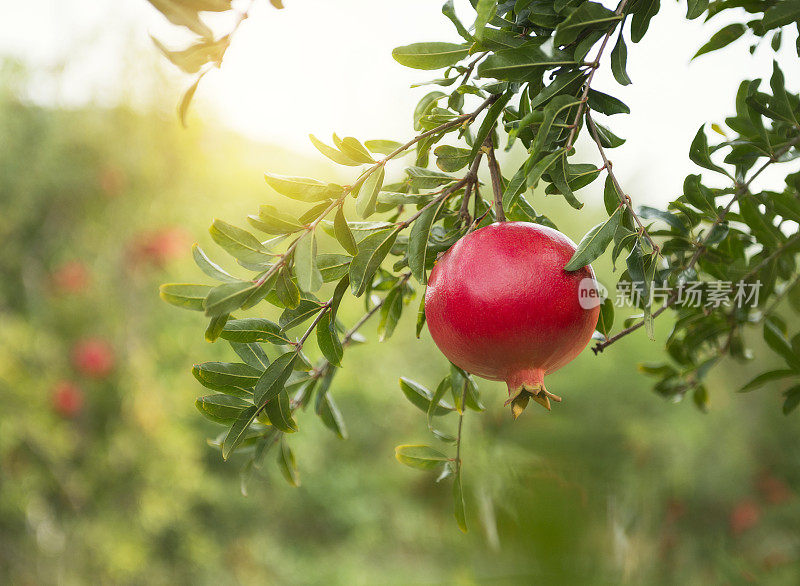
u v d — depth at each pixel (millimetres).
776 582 4598
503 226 809
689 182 1021
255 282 762
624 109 808
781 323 1320
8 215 5102
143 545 5281
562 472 1532
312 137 806
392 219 1059
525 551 1377
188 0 767
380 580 6215
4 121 5000
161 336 5582
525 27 842
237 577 6156
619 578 1376
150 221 5484
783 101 929
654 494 5660
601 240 758
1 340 4594
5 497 4559
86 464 5059
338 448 7039
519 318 750
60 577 4840
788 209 1019
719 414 5977
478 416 5941
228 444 855
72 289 5227
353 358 6801
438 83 895
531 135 866
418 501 7199
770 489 5438
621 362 6668
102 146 5242
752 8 968
